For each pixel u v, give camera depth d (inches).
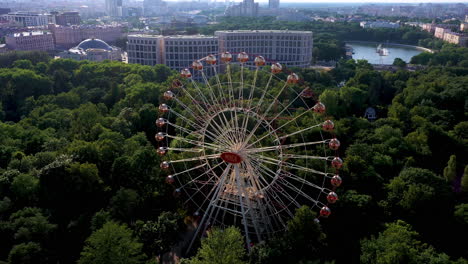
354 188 5654.5
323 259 4520.2
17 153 6127.0
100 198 5364.2
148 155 5841.5
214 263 4005.9
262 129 7170.3
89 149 5856.3
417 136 7214.6
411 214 5221.5
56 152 6102.4
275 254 4384.8
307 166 5753.0
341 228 5137.8
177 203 5580.7
